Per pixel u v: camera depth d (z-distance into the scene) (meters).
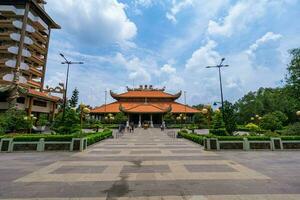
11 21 46.22
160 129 54.97
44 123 37.88
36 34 51.31
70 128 20.03
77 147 16.02
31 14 48.59
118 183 7.54
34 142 15.92
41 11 51.75
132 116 70.81
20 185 7.31
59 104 57.25
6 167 10.28
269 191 6.68
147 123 66.00
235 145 16.58
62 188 6.97
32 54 50.31
